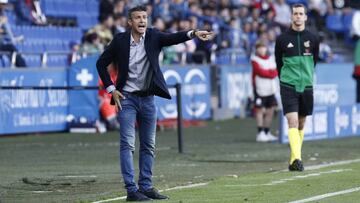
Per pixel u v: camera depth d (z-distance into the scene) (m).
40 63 63.12
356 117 57.72
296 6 37.78
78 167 40.34
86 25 73.94
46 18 71.06
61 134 58.78
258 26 84.31
